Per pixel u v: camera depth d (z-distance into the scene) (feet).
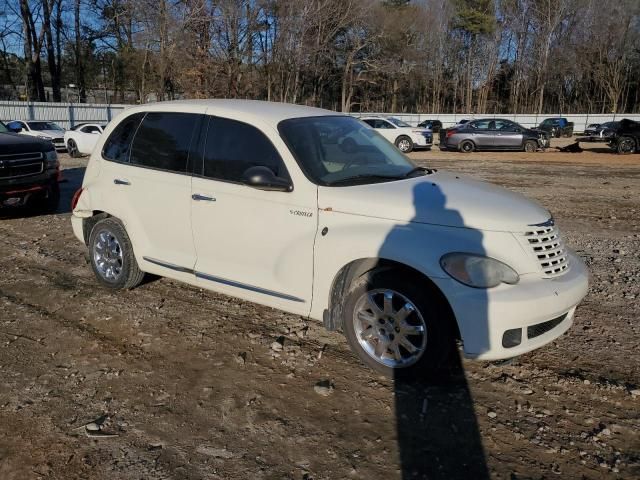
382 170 14.17
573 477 9.48
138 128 16.67
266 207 13.51
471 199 12.42
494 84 235.61
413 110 241.55
